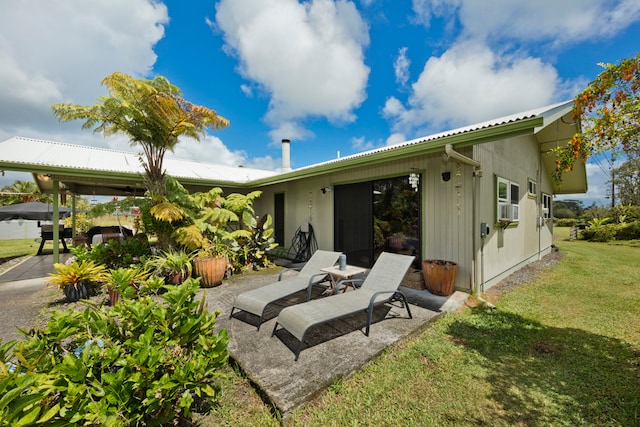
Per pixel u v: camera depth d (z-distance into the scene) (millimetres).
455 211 4996
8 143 7715
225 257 6203
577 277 6355
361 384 2490
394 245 6051
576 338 3326
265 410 2199
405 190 5848
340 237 7359
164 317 2111
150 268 5219
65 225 13547
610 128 2871
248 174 11695
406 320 3729
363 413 2152
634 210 16234
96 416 1510
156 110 5852
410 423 2055
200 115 6301
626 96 2713
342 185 7324
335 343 3098
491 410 2176
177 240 6031
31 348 1819
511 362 2828
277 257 8992
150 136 5922
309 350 2947
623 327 3619
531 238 8266
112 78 5410
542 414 2131
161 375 1923
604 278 6254
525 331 3531
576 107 3104
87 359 1757
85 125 5945
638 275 6523
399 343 3188
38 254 10297
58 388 1517
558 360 2863
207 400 2277
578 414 2123
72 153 8078
